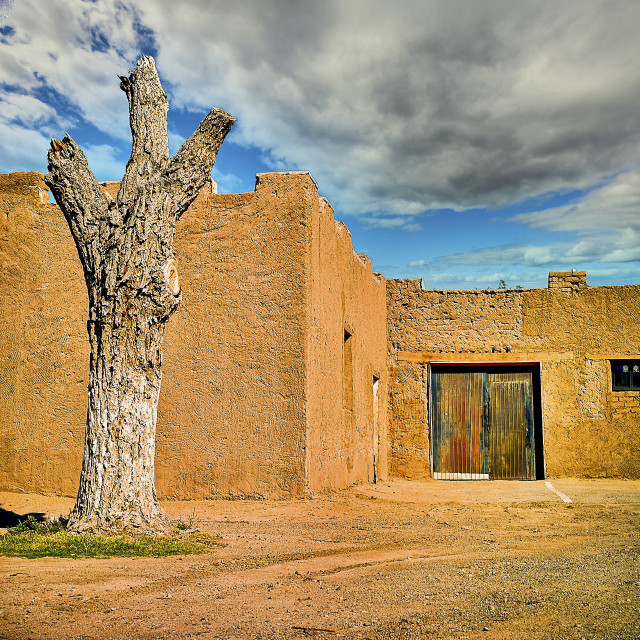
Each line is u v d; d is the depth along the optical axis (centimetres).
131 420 731
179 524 773
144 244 751
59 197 777
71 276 1188
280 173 1084
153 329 753
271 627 405
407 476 1820
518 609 444
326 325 1166
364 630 400
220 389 1052
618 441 1738
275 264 1062
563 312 1802
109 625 407
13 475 1166
